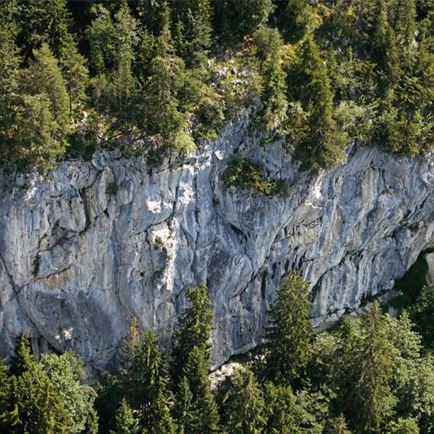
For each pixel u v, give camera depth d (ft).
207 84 267.39
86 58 261.85
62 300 261.24
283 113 267.80
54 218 249.34
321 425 263.70
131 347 266.16
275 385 275.18
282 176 271.49
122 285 265.34
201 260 272.31
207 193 266.16
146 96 249.14
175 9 265.54
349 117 273.54
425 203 314.76
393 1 291.79
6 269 252.01
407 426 266.98
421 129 290.76
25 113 233.55
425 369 284.20
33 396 242.37
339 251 302.86
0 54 237.86
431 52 300.61
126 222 256.93
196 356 259.80
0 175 242.37
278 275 294.46
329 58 280.31
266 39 272.72
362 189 292.61
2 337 262.47
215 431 259.60
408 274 333.21
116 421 257.55
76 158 247.29
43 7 251.19
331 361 279.69
